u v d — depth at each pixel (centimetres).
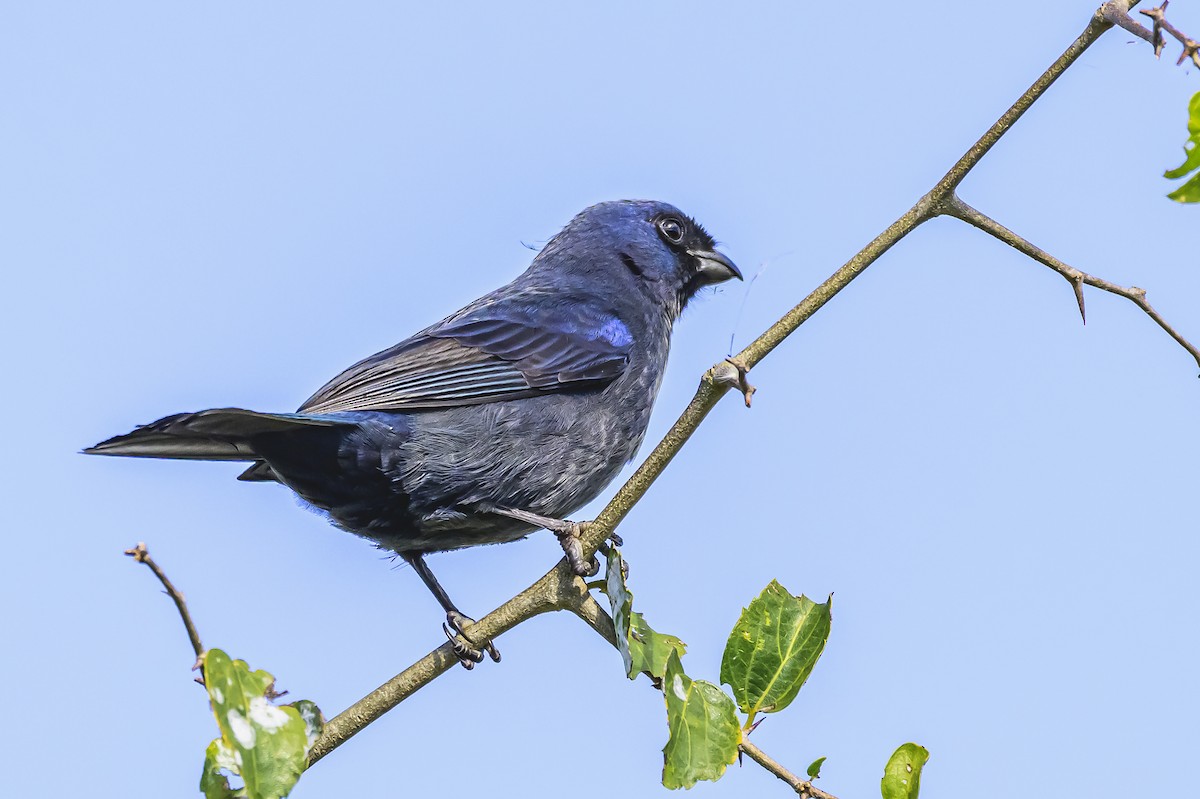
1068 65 811
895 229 845
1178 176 748
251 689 705
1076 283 826
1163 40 753
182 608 689
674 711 764
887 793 736
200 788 688
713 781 752
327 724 843
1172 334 811
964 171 837
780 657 800
